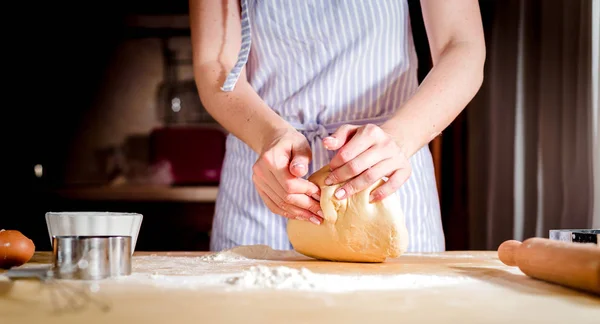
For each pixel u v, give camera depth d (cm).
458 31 114
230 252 106
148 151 324
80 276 76
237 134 110
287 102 121
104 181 323
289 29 121
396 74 121
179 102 322
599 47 189
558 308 61
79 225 97
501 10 246
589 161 193
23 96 314
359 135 93
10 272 75
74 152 322
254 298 64
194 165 305
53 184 320
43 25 309
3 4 302
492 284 75
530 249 79
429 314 58
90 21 310
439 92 105
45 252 119
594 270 66
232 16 126
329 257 100
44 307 60
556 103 211
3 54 307
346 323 54
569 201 200
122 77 323
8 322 54
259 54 125
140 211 273
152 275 79
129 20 308
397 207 96
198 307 60
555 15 210
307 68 121
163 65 325
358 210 96
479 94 264
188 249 273
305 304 61
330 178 96
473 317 57
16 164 314
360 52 119
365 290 69
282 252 111
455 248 282
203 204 274
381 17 119
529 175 229
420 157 124
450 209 286
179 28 313
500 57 247
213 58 122
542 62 216
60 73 319
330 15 119
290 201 98
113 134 324
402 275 80
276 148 96
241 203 125
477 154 264
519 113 234
